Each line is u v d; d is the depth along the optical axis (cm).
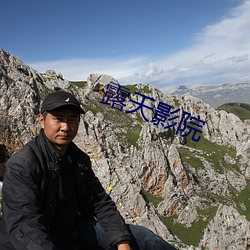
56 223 478
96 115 10350
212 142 13350
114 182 6044
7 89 6938
